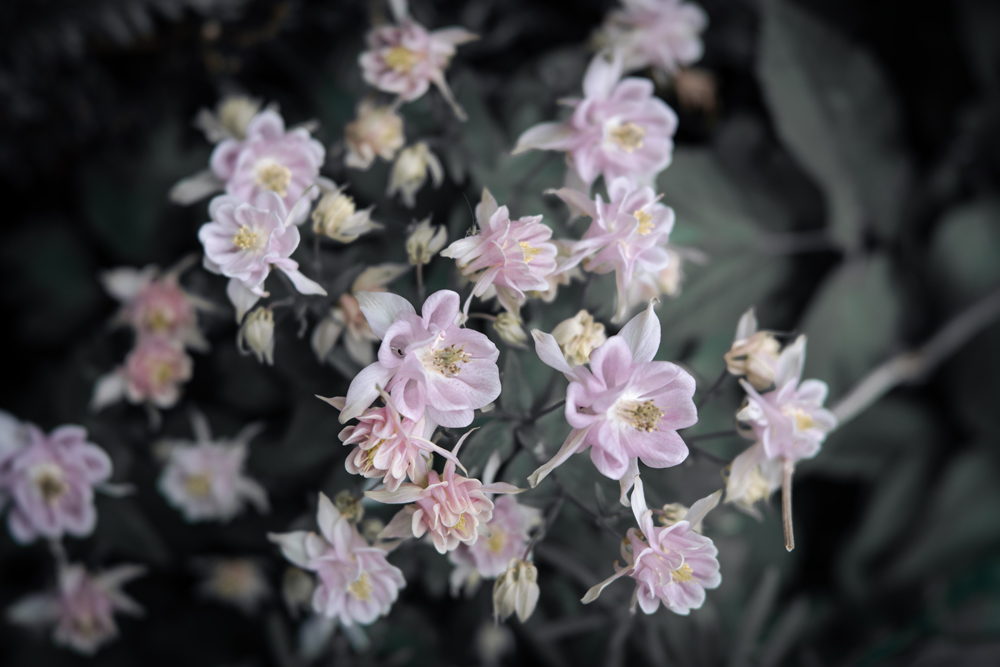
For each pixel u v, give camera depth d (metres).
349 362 0.47
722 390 0.51
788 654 0.63
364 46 0.56
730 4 0.67
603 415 0.43
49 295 0.65
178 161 0.63
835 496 0.69
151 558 0.53
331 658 0.55
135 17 0.59
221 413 0.54
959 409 0.66
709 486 0.49
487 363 0.43
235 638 0.61
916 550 0.64
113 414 0.54
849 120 0.65
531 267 0.43
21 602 0.55
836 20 0.71
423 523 0.43
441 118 0.51
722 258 0.62
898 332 0.66
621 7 0.61
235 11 0.61
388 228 0.49
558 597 0.54
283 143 0.47
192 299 0.50
